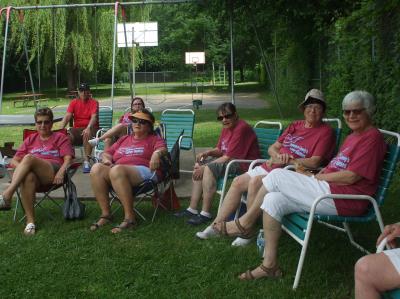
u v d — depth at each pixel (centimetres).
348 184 366
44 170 511
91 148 795
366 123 370
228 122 518
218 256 423
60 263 420
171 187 556
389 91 707
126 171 497
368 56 824
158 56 4334
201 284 374
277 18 1420
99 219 519
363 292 253
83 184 687
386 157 374
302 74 1756
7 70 3378
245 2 1209
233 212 440
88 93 862
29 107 2417
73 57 2797
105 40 2647
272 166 447
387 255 252
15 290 371
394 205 557
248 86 3994
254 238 452
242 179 437
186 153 916
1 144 1161
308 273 383
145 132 533
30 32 2491
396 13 684
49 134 537
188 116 784
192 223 506
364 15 758
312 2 1177
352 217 365
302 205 366
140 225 512
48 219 543
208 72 4666
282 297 346
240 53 3619
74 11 2575
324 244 441
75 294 363
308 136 451
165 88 3875
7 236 489
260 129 568
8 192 486
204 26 3838
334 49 1309
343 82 980
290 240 453
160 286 373
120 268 407
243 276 377
